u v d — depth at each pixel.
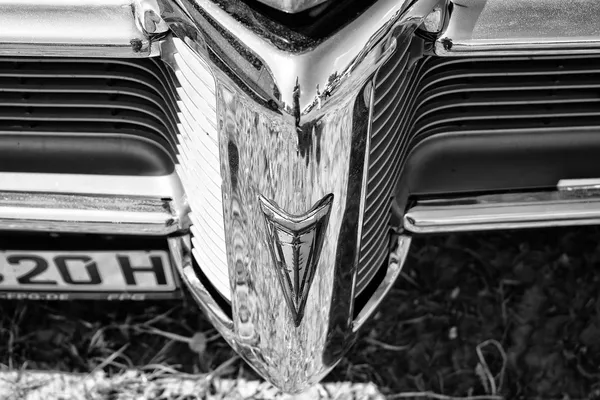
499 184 1.81
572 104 1.78
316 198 1.45
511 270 2.35
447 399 2.16
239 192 1.51
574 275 2.35
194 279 1.81
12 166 1.73
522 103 1.75
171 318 2.23
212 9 1.32
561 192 1.81
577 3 1.52
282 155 1.40
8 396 2.11
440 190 1.81
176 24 1.39
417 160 1.81
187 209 1.73
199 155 1.59
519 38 1.53
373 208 1.66
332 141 1.40
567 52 1.57
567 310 2.30
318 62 1.29
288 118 1.33
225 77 1.36
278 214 1.47
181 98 1.56
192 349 2.19
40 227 1.72
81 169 1.73
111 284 1.88
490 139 1.80
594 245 2.40
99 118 1.70
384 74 1.45
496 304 2.30
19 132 1.72
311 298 1.57
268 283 1.58
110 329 2.21
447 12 1.49
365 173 1.51
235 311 1.71
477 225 1.81
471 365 2.21
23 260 1.81
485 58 1.60
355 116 1.40
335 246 1.54
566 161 1.82
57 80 1.64
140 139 1.74
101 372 2.15
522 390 2.19
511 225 1.82
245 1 1.31
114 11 1.44
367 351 2.20
